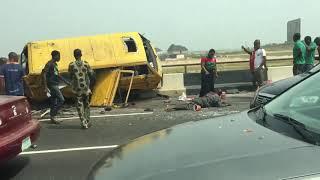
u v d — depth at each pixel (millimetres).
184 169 2926
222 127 3758
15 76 11922
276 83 8891
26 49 16016
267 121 3713
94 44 16047
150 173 2990
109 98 15219
